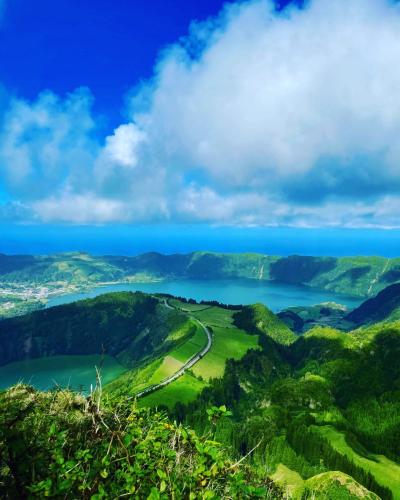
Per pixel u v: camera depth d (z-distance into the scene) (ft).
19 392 32.55
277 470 365.61
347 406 609.83
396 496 333.83
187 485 27.73
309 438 401.29
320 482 279.49
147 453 29.71
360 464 377.09
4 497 27.32
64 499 26.78
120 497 27.55
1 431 28.73
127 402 36.60
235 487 28.35
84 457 28.30
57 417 31.86
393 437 501.97
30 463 28.35
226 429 400.88
